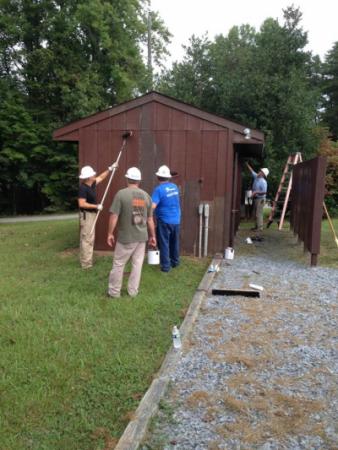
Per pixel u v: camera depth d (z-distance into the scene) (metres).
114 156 8.12
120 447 2.49
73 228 12.20
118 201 5.15
